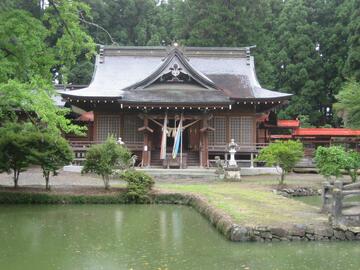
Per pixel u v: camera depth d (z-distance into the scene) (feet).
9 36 52.65
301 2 209.36
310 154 138.31
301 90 199.31
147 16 222.69
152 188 77.36
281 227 43.75
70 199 70.59
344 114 116.37
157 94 118.11
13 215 59.36
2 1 52.19
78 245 42.22
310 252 39.37
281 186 86.22
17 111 86.94
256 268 34.32
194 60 145.28
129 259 36.99
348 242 43.11
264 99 122.21
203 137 115.85
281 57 199.52
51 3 57.72
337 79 191.42
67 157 74.74
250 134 126.00
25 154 72.90
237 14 187.01
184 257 37.60
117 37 212.23
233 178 97.91
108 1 212.02
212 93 120.98
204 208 59.26
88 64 189.47
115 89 129.90
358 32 162.71
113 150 75.15
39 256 38.11
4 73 52.13
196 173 103.30
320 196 82.84
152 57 145.28
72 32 58.44
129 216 59.21
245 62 145.38
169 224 53.21
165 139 113.09
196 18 193.16
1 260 36.83
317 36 203.82
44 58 58.85
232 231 43.78
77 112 136.77
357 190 46.11
